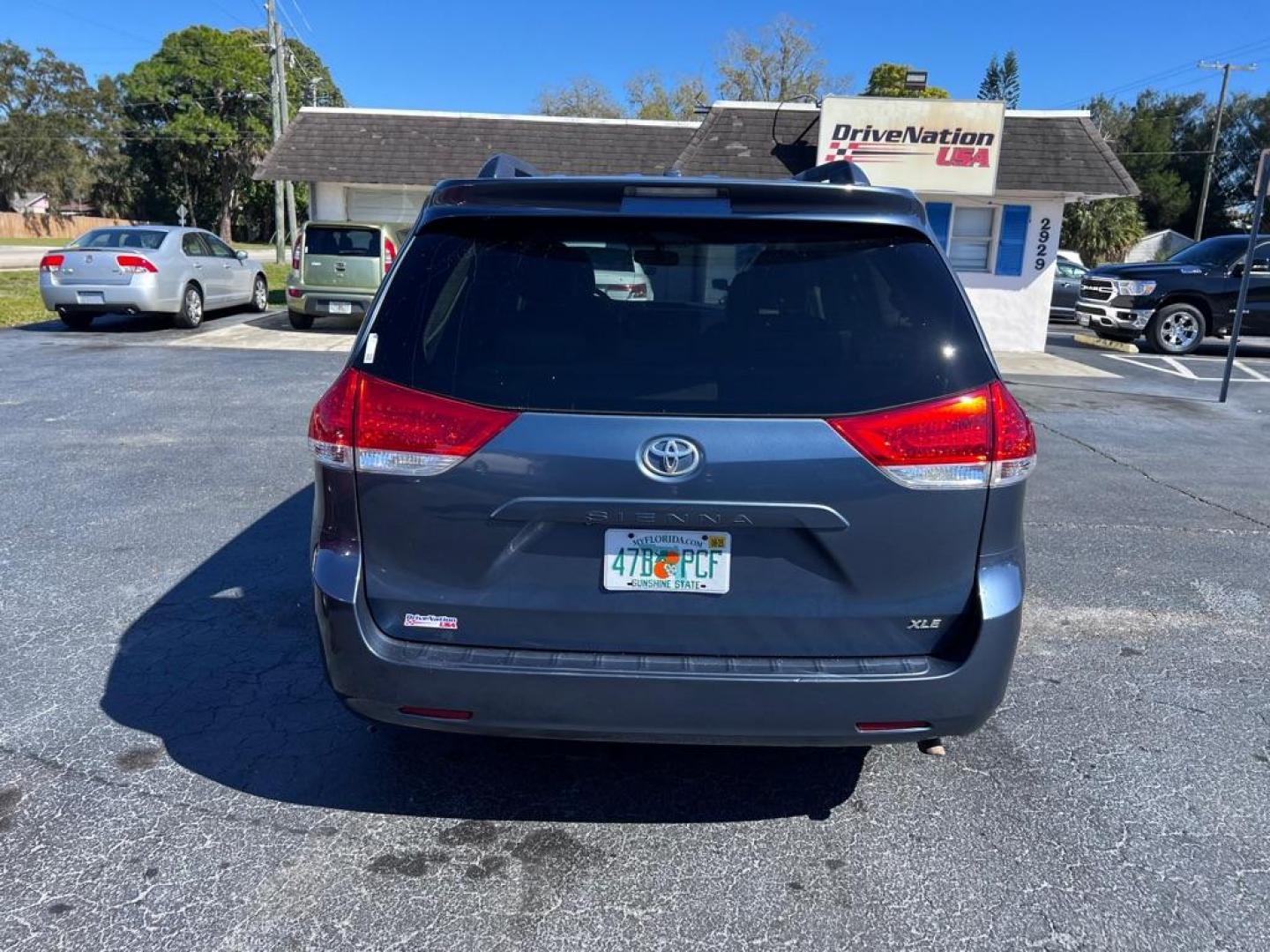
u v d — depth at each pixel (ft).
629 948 7.82
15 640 13.23
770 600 8.14
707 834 9.39
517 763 10.52
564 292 8.30
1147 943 7.98
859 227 8.46
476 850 9.05
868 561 8.07
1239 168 224.74
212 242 53.62
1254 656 13.75
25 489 20.48
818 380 8.02
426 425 8.05
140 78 213.87
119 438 25.23
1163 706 12.17
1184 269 52.08
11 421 26.91
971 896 8.52
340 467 8.27
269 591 15.11
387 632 8.41
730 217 8.30
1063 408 34.14
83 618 13.99
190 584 15.38
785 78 154.30
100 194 242.58
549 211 8.39
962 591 8.26
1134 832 9.50
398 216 59.36
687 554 8.07
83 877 8.48
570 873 8.75
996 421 8.12
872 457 7.91
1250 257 35.60
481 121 59.77
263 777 10.12
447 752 10.71
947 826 9.56
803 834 9.41
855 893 8.54
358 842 9.11
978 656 8.18
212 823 9.30
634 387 8.02
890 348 8.13
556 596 8.20
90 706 11.48
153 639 13.34
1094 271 56.95
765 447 7.86
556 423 7.95
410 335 8.27
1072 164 51.90
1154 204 221.87
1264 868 8.96
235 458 23.36
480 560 8.17
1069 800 10.06
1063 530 19.56
